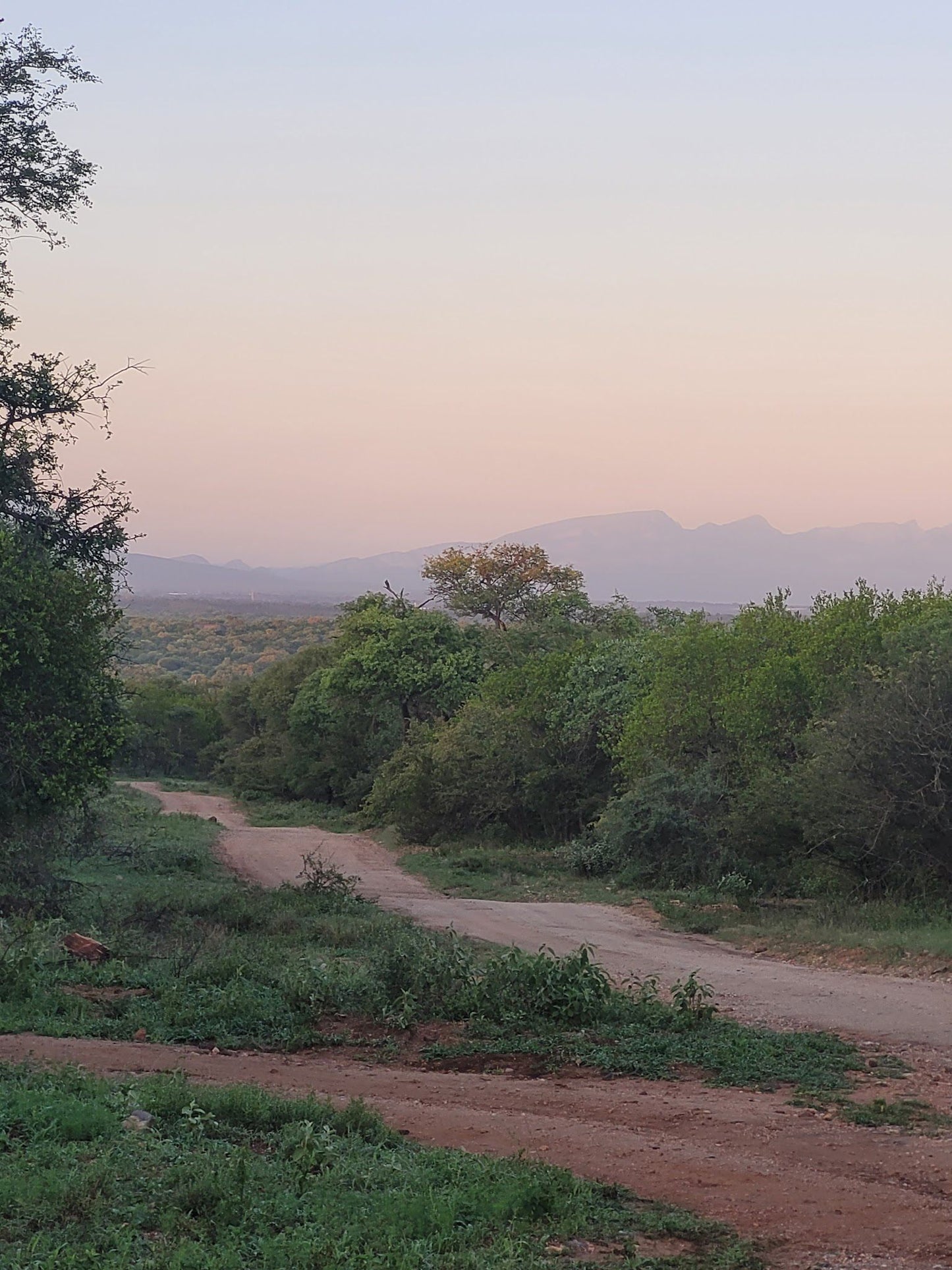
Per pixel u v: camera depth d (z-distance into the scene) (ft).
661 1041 38.96
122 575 72.79
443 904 83.10
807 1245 21.75
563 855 108.68
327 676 199.31
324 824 176.65
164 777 316.40
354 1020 42.45
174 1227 19.90
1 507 69.31
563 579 259.19
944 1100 32.81
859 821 72.43
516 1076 36.09
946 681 70.69
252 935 63.05
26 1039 37.29
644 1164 26.48
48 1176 21.40
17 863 65.41
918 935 59.77
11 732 60.59
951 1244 21.83
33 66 71.36
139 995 45.52
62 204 72.74
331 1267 18.26
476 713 140.46
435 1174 23.43
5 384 68.90
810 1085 34.32
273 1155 24.68
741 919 72.13
